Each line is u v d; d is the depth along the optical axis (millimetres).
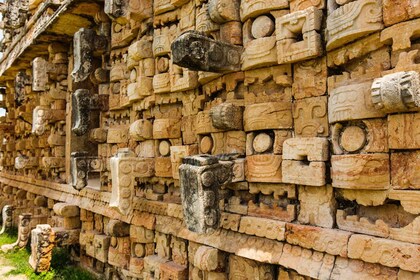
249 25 5836
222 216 6184
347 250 4527
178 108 7621
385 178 4293
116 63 9562
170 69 7406
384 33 4301
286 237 5211
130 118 9172
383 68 4438
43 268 10047
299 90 5316
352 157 4453
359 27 4387
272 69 5609
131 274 8133
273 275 5406
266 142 5559
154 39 7785
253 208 5824
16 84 15094
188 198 5312
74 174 9336
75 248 11031
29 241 12883
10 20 16594
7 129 18875
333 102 4703
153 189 8164
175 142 7547
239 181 5727
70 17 10281
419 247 3980
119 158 7367
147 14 7922
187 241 7000
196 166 5199
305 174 4949
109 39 9797
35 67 11977
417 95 3797
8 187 19078
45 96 12992
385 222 4434
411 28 4062
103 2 9469
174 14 7441
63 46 12281
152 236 7969
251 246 5633
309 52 4941
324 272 4672
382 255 4230
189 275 6895
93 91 11703
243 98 6078
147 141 8109
